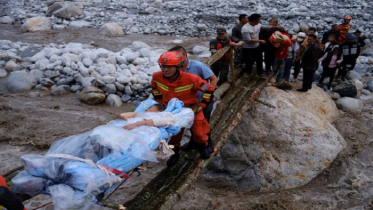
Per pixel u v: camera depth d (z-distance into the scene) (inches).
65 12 651.5
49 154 130.9
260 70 336.5
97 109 387.5
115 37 589.0
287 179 291.7
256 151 302.4
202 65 195.2
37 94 410.9
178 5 717.3
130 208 179.0
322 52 405.4
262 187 294.7
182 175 194.4
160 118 155.9
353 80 419.5
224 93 312.8
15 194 118.0
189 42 576.7
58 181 123.3
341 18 633.0
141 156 136.4
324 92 379.6
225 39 318.3
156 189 191.5
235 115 261.7
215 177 311.0
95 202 121.7
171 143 189.3
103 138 133.6
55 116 366.6
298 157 296.8
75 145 134.6
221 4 714.8
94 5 717.9
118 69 439.8
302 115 312.3
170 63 158.9
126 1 743.7
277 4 712.4
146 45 531.2
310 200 260.5
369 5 693.9
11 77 424.8
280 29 338.6
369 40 574.2
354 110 383.9
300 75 418.9
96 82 409.4
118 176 128.8
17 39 565.3
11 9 700.0
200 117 177.5
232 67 308.2
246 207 261.1
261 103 312.0
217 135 236.2
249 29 320.5
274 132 303.4
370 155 301.1
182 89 169.9
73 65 441.7
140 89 418.9
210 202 273.1
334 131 314.3
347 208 248.7
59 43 553.9
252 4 715.4
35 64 458.3
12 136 330.0
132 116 158.6
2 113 365.1
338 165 292.4
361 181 272.2
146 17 666.8
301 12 653.9
